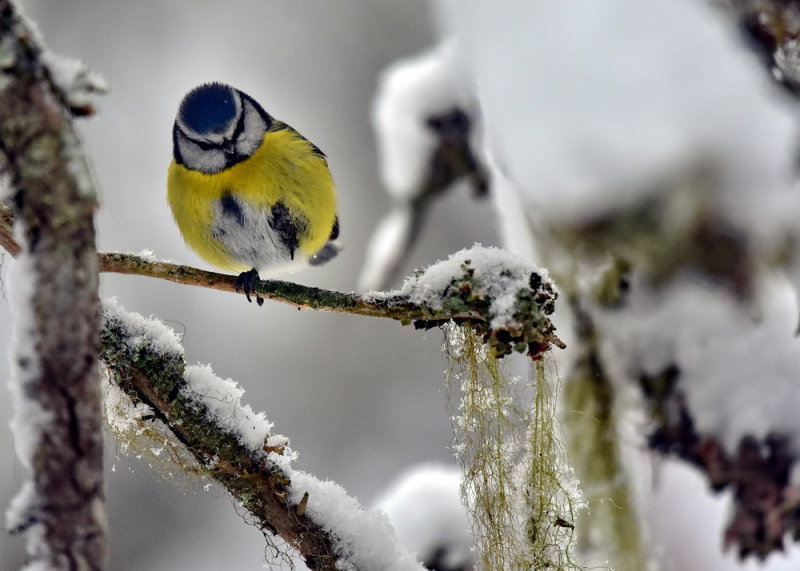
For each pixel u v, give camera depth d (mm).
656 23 2982
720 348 2996
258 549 3324
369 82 3932
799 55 2988
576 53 2982
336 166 3881
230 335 3719
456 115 3072
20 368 2391
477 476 2973
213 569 3307
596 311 3006
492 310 2963
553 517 2971
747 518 2992
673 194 2980
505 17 2990
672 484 3021
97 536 2387
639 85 2980
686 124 2979
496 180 3025
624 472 3008
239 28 4098
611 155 2980
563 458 2975
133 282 3641
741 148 2979
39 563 2361
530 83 2986
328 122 3949
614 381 3008
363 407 3670
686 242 2986
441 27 3086
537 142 2986
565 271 3006
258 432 2973
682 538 3014
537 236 3008
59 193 2402
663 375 3002
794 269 2982
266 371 3689
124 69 3941
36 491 2371
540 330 2963
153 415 2975
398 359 3754
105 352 2973
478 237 3287
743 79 2980
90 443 2398
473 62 2996
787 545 2990
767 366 2992
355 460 3578
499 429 2971
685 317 2996
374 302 2969
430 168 3078
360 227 3797
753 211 2979
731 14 2986
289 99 4004
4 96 2383
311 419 3658
